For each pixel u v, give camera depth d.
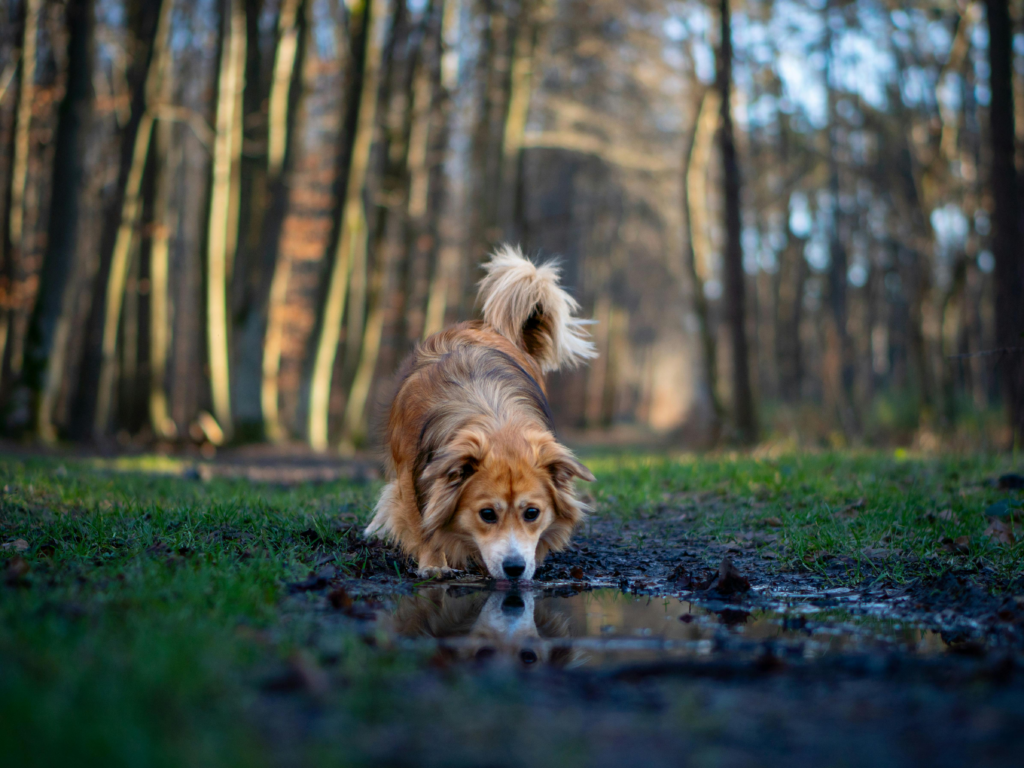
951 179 22.91
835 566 5.29
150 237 19.23
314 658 2.96
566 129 26.80
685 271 32.84
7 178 17.30
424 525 5.24
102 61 21.56
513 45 21.50
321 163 24.12
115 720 2.17
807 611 4.36
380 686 2.70
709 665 3.06
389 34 20.03
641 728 2.40
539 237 34.56
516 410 5.62
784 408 20.75
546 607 4.53
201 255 17.73
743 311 17.25
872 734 2.37
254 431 18.22
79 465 10.56
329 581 4.66
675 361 63.28
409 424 5.76
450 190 28.69
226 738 2.15
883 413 19.69
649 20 23.59
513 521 5.23
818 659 3.25
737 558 5.65
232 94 18.66
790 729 2.41
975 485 7.49
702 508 7.23
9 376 18.16
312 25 19.16
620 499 7.68
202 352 17.80
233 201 19.09
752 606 4.49
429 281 24.36
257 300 18.38
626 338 49.12
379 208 21.20
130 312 21.06
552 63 24.73
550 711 2.55
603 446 25.08
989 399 24.66
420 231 23.08
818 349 32.22
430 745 2.24
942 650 3.48
